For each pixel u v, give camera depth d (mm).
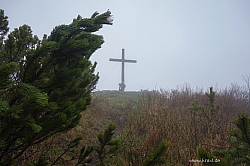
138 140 4387
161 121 5129
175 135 4219
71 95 2162
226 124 4762
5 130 1476
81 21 2168
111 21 2287
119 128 6168
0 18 4035
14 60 2980
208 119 5160
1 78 1263
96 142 4883
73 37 1978
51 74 2045
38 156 3129
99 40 2287
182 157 3428
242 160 2031
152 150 3537
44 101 1380
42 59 1924
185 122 5336
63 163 3441
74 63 2225
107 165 3541
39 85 1848
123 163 3281
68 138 4461
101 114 7309
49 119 1739
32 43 3443
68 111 1735
